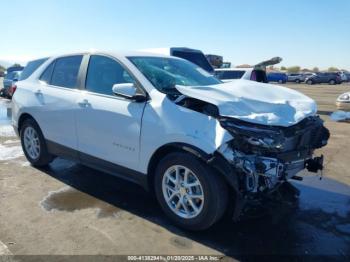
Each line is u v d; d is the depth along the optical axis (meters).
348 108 10.83
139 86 3.62
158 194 3.52
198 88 3.38
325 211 3.89
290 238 3.28
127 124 3.59
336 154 6.34
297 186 4.67
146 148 3.46
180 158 3.21
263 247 3.11
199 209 3.21
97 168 4.16
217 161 2.93
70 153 4.45
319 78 44.50
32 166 5.29
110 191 4.33
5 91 16.50
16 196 4.12
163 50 9.89
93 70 4.20
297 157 3.31
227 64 18.41
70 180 4.70
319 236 3.33
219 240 3.21
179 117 3.21
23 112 5.09
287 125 3.04
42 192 4.26
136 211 3.78
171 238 3.22
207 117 3.08
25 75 5.44
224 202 3.12
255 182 2.96
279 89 3.91
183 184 3.31
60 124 4.47
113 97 3.84
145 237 3.23
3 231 3.28
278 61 11.27
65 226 3.40
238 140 2.93
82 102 4.11
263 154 2.99
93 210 3.78
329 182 4.84
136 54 4.14
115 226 3.43
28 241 3.11
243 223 3.54
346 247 3.14
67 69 4.59
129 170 3.72
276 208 3.83
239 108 3.08
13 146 6.56
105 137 3.87
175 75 3.99
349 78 50.66
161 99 3.40
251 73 11.70
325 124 9.98
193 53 10.26
